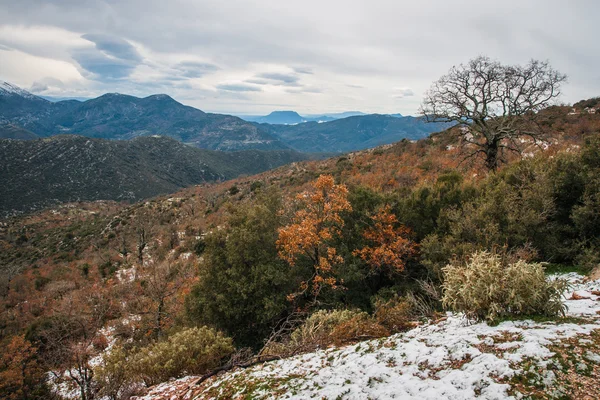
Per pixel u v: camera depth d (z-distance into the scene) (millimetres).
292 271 13820
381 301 10516
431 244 11148
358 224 13906
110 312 23844
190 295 14656
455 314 5664
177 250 34656
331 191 13195
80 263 44688
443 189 13750
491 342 3980
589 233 8766
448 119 22953
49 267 47719
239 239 13320
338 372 4473
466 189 13430
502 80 20734
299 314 12031
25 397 16469
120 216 65000
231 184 72938
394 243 12047
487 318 4816
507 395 2973
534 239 9305
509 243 9438
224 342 8633
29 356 18203
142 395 7078
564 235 9328
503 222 10250
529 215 9453
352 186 16406
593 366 3051
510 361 3420
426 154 33375
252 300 13211
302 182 39750
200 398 5316
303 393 4141
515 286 4633
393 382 3766
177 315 16781
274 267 13625
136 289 26609
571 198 9922
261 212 14766
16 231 91000
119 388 7844
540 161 12531
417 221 13422
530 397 2879
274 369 5508
